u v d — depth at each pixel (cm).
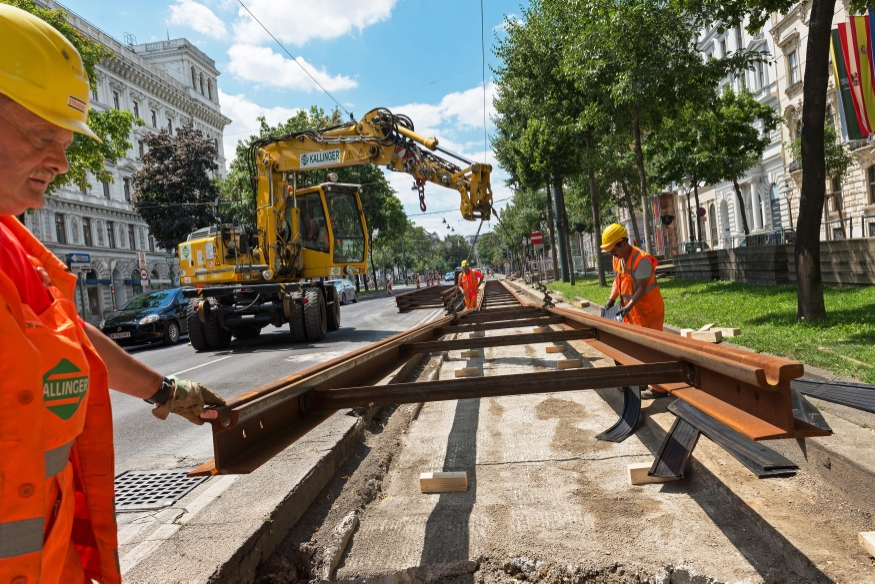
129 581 244
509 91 2586
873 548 231
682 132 1825
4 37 117
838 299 957
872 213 2769
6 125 119
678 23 1386
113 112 2273
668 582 245
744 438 301
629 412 459
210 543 270
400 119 1397
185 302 1927
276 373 956
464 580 261
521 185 3341
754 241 2666
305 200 1547
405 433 507
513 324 721
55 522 124
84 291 4297
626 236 585
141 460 478
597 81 1511
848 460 285
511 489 354
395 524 316
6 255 124
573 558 258
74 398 123
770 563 243
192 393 175
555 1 1753
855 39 1228
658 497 321
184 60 6078
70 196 4225
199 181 4066
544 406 552
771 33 3488
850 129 1240
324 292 1611
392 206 5853
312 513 334
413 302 1438
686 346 279
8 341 108
